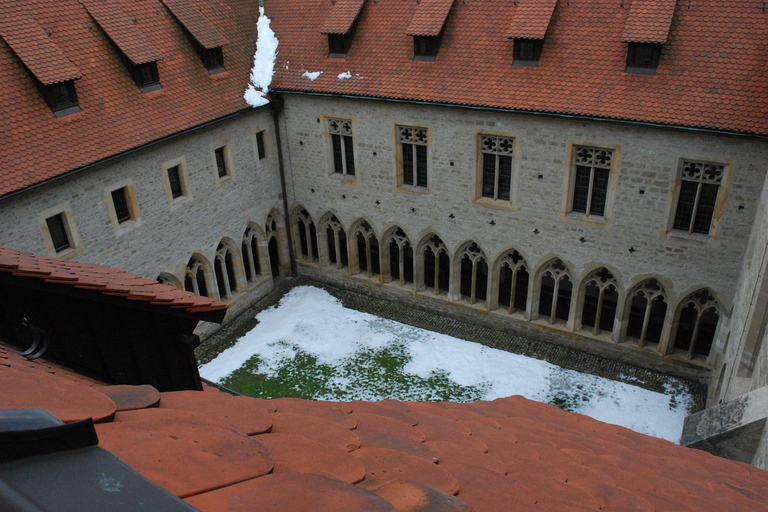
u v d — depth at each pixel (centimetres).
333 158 2770
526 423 962
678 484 727
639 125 1978
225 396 625
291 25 2739
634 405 2241
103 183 2094
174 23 2470
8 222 1831
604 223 2211
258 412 512
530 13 2159
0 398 300
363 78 2480
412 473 443
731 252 2012
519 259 2547
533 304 2541
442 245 2689
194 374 798
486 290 2725
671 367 2333
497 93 2197
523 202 2345
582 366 2447
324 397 2367
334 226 2933
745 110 1823
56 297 652
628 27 1961
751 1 1912
